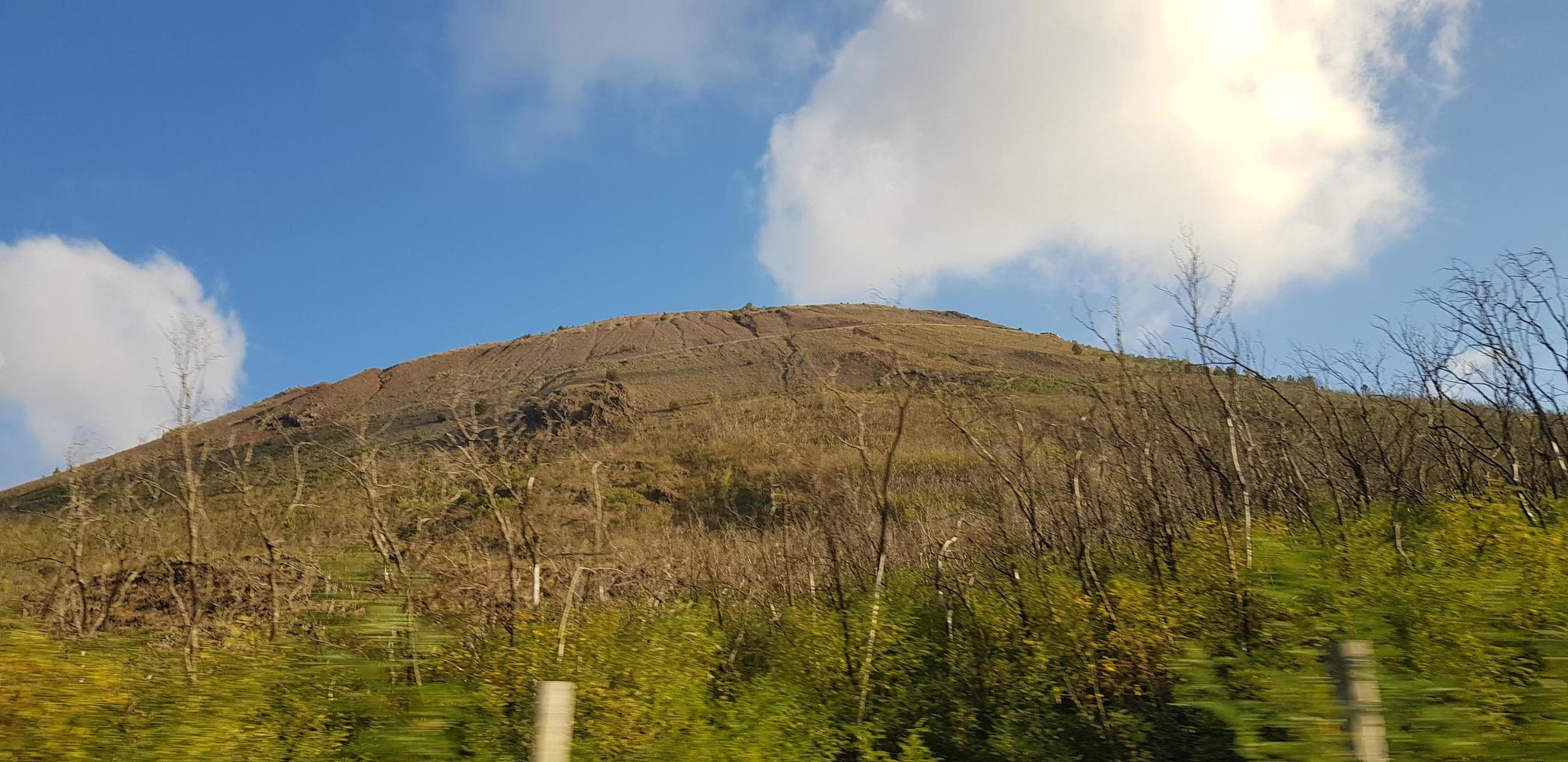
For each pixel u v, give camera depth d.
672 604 11.33
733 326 107.00
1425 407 12.98
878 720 8.34
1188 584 8.08
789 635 10.53
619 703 6.89
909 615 10.55
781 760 6.83
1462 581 5.81
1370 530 8.76
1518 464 11.24
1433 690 4.52
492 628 8.86
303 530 10.84
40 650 5.47
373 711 5.82
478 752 5.90
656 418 47.31
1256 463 10.97
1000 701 8.57
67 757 5.06
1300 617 6.05
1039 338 87.94
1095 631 8.23
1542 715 4.43
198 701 5.78
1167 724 7.32
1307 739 4.05
